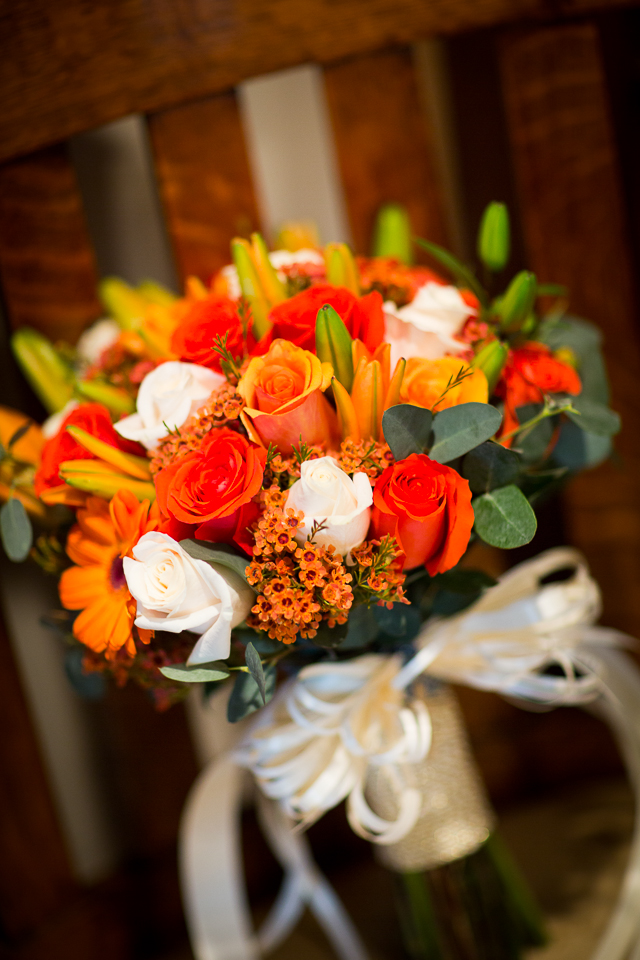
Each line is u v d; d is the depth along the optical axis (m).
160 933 1.15
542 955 1.04
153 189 1.16
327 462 0.79
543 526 1.25
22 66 1.00
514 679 0.94
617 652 1.02
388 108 1.09
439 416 0.82
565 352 0.93
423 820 0.97
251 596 0.82
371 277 0.92
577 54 1.07
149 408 0.84
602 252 1.10
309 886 1.06
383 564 0.80
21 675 1.08
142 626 0.80
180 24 1.01
